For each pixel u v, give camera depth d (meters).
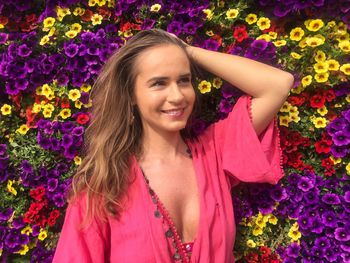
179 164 1.59
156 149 1.59
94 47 1.98
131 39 1.55
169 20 2.00
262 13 2.02
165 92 1.46
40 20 2.14
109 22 2.16
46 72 2.02
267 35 1.90
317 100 1.88
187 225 1.51
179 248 1.46
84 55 1.99
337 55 1.87
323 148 1.87
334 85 1.89
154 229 1.43
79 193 1.58
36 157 2.05
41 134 2.02
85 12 2.13
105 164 1.55
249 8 2.06
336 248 1.81
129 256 1.44
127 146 1.59
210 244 1.47
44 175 2.00
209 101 2.01
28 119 2.06
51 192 2.01
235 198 1.91
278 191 1.86
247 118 1.58
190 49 1.67
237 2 2.03
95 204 1.52
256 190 1.87
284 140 1.89
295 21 2.04
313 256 1.82
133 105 1.61
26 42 2.06
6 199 2.05
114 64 1.54
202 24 1.92
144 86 1.48
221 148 1.67
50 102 2.06
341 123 1.83
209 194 1.53
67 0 2.10
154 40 1.49
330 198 1.81
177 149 1.62
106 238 1.54
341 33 1.92
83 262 1.46
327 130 1.84
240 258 1.94
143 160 1.59
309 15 2.00
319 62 1.82
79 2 2.14
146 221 1.45
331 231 1.82
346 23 1.94
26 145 2.09
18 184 2.06
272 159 1.65
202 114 1.98
